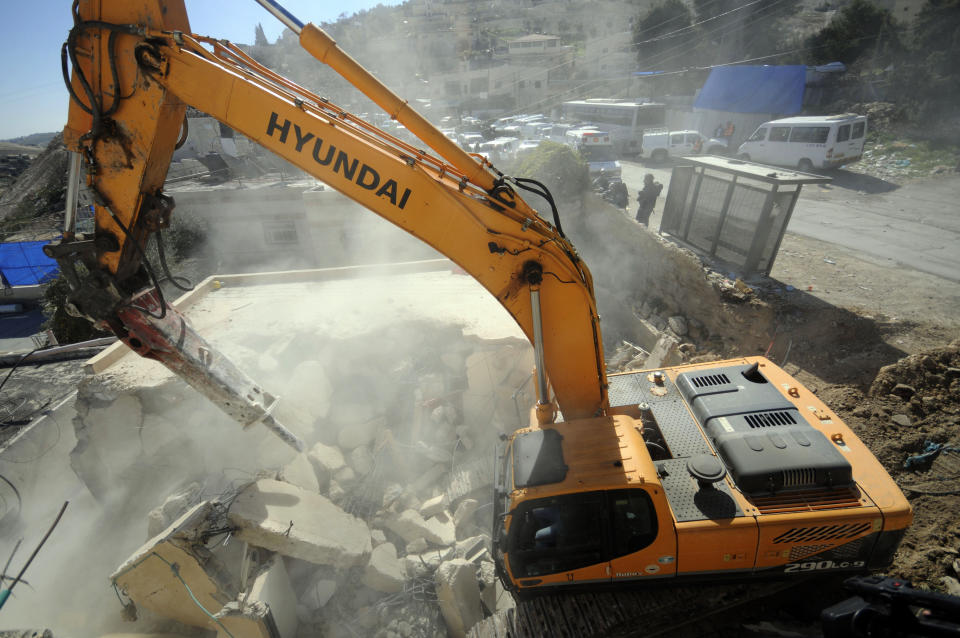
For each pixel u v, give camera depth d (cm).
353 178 398
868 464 418
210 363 479
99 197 385
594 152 2050
